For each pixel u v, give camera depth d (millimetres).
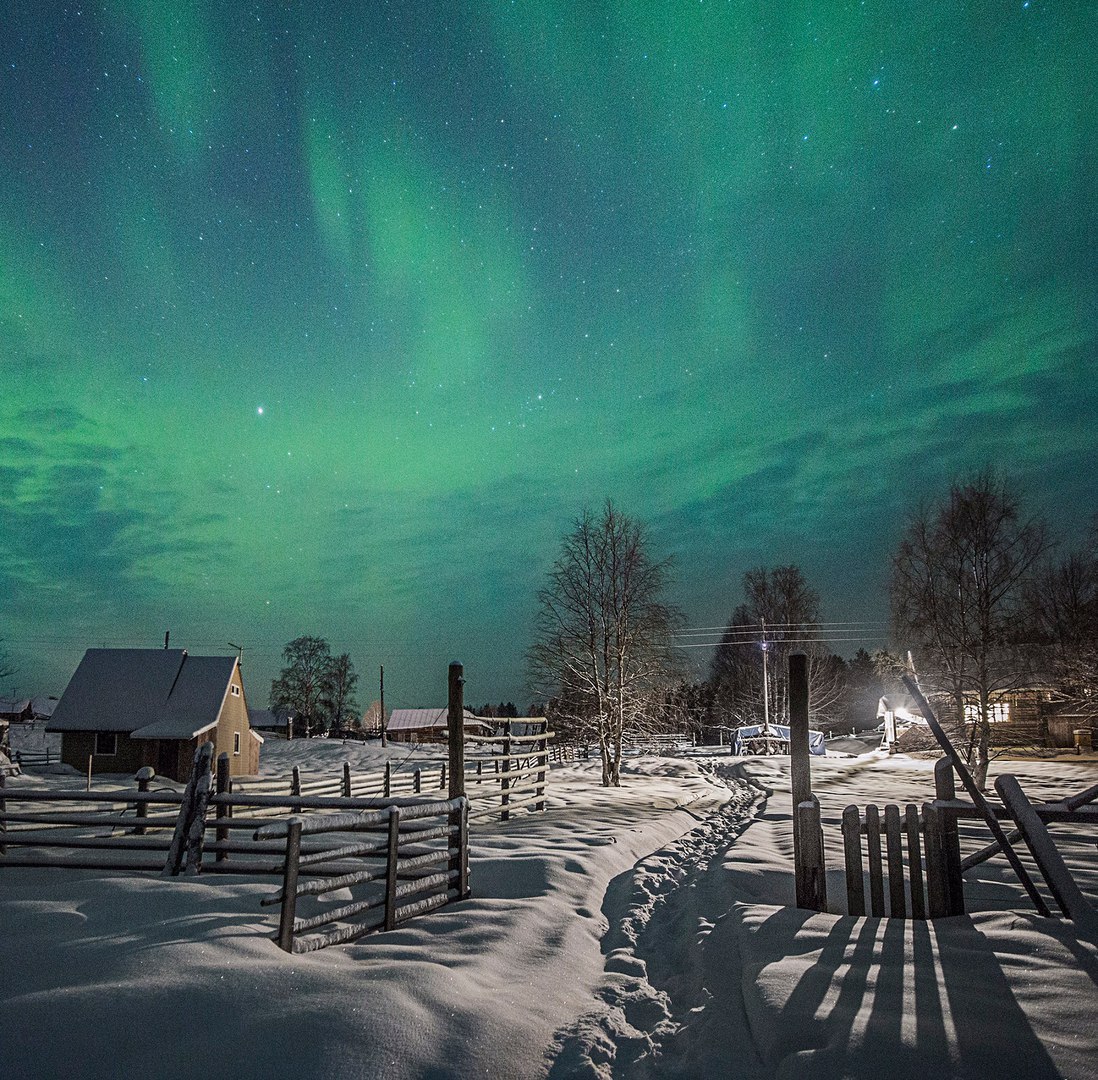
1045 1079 3834
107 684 38312
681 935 7707
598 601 32531
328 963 5465
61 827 12656
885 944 6039
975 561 23844
